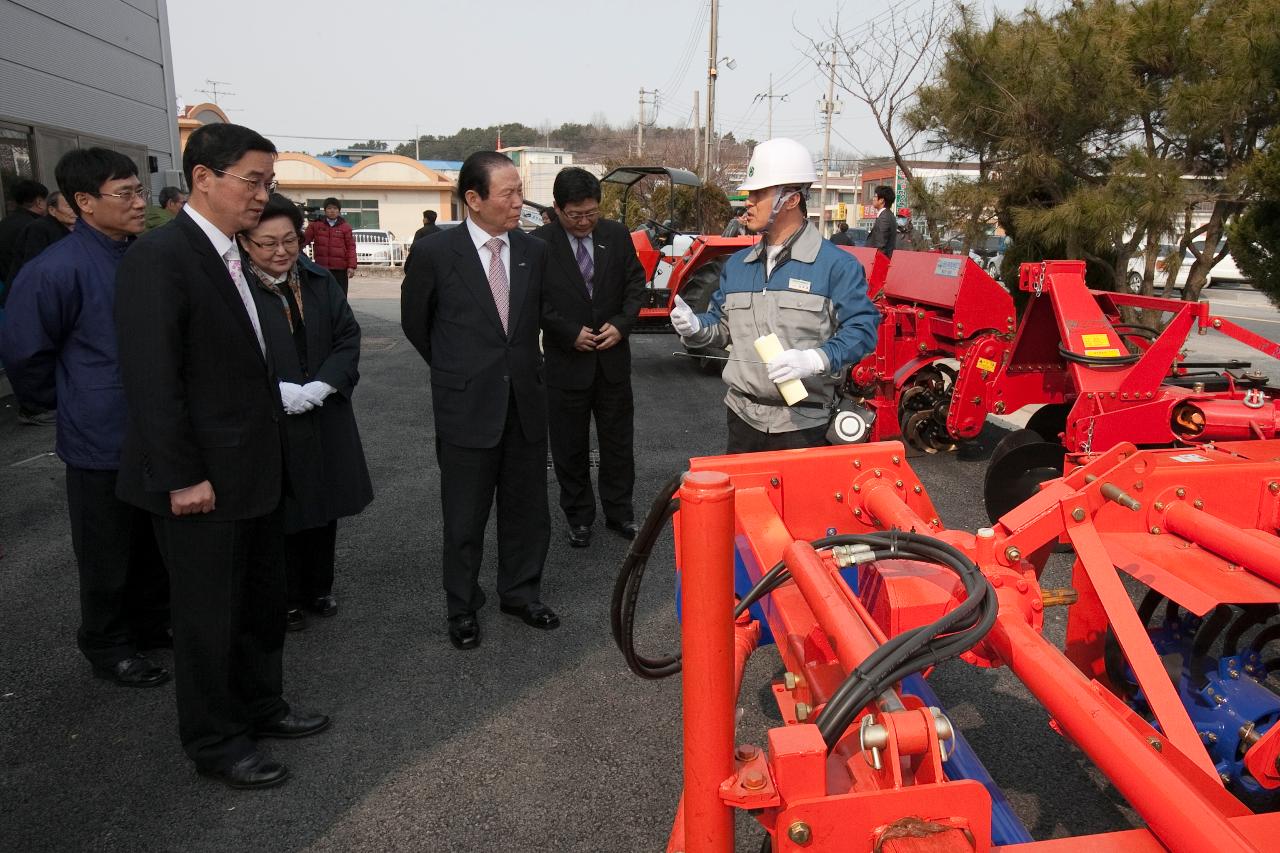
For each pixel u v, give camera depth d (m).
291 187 42.34
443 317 3.48
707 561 1.23
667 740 2.96
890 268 6.83
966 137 8.23
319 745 2.94
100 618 3.27
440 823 2.55
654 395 8.68
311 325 3.57
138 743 2.95
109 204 3.15
